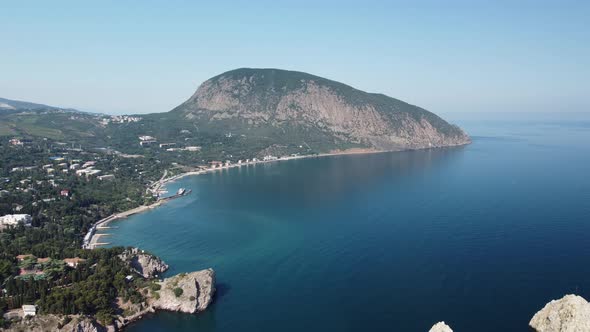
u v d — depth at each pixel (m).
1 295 144.00
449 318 134.50
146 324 139.88
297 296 153.00
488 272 164.12
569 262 170.25
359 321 135.50
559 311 121.12
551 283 153.38
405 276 164.38
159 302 148.62
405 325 132.25
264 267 179.25
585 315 115.12
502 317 133.62
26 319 131.88
